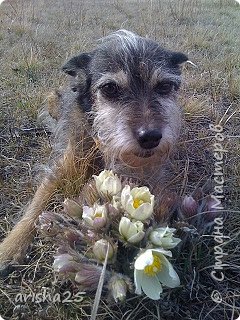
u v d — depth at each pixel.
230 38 0.70
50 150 0.37
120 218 0.22
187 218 0.24
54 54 0.60
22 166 0.35
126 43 0.31
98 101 0.31
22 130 0.40
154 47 0.32
